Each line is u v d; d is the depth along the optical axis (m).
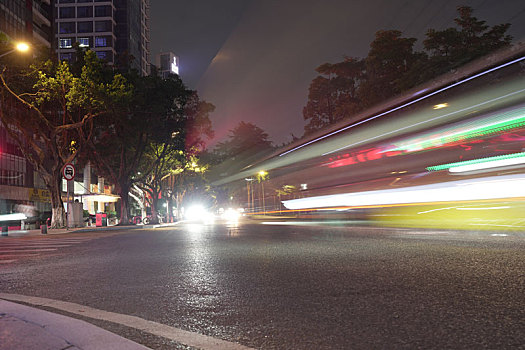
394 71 41.22
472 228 13.64
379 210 26.31
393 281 5.29
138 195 50.75
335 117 48.69
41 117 25.98
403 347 2.99
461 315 3.70
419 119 24.73
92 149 32.56
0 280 6.71
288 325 3.65
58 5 83.81
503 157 18.42
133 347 3.07
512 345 2.94
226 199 110.81
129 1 88.94
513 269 5.73
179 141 36.19
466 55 30.03
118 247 12.22
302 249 9.52
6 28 42.97
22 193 40.59
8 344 3.10
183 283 5.85
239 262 7.76
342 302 4.36
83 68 25.05
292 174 48.78
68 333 3.42
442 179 21.62
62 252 11.10
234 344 3.21
